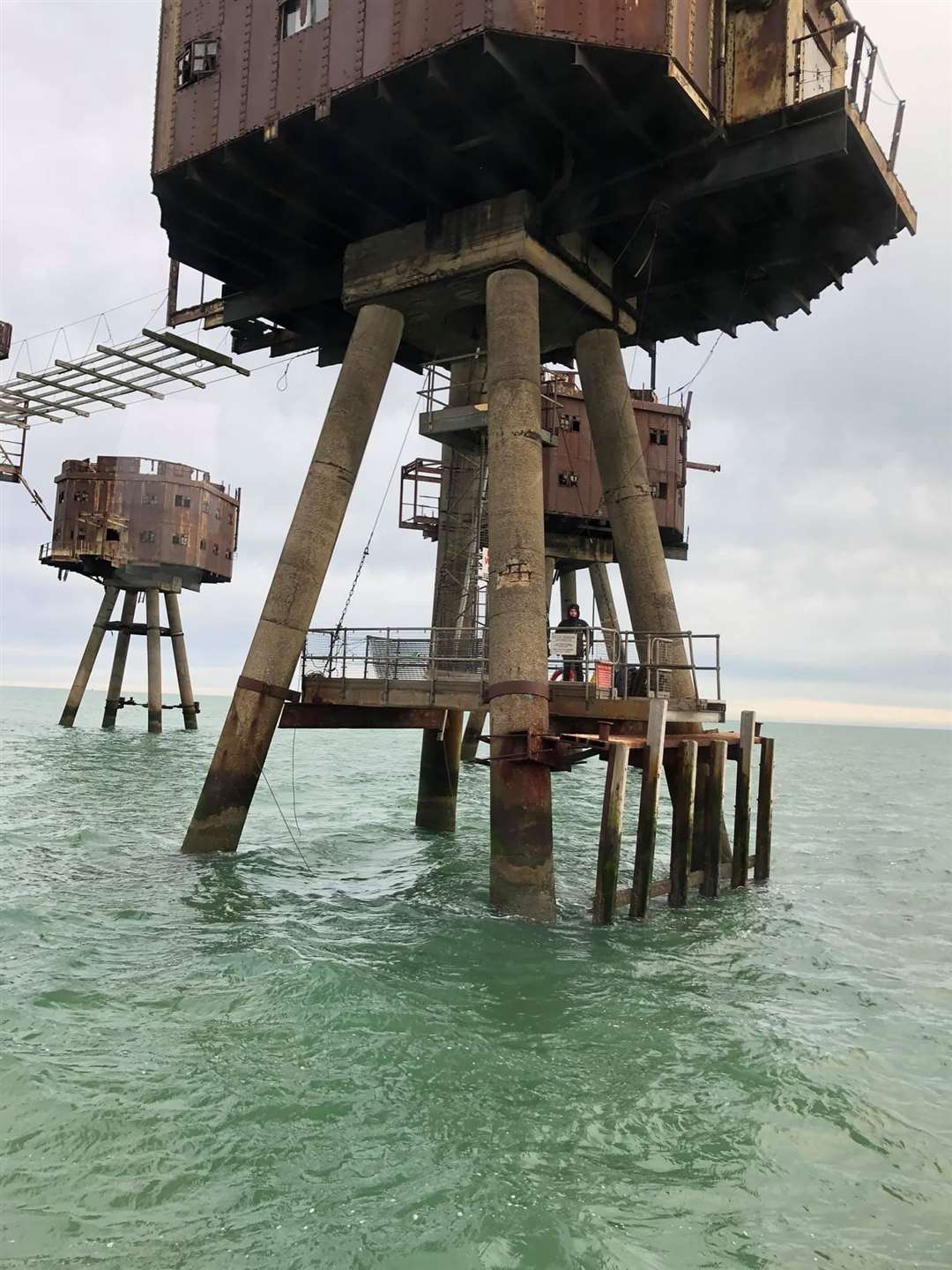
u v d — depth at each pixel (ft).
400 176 50.60
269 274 66.54
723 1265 17.10
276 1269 16.11
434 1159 20.11
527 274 51.24
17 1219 17.17
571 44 42.22
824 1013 32.40
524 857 42.93
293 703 54.08
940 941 44.65
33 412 89.71
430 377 59.62
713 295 63.77
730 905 48.26
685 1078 25.50
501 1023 28.78
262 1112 21.75
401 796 100.01
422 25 44.42
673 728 53.67
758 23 50.06
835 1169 21.03
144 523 146.20
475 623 61.98
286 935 38.32
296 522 53.47
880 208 53.26
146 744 147.54
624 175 50.19
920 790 155.94
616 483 57.67
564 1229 17.71
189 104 55.93
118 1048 25.14
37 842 58.39
